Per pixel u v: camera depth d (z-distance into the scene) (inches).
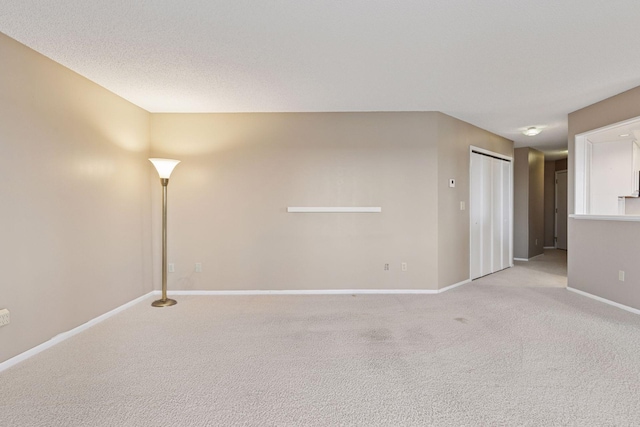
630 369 84.4
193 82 120.1
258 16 79.7
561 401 71.3
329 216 157.3
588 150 157.9
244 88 126.3
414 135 156.3
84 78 115.0
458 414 67.4
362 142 156.5
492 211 203.6
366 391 75.8
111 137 128.9
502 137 212.5
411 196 156.9
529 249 254.8
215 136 156.0
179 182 156.3
